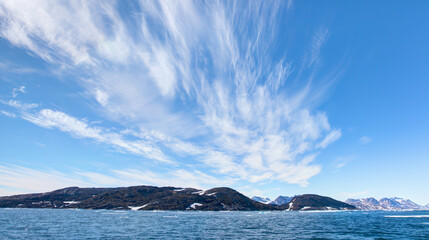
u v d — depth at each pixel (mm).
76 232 71875
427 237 67000
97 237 62469
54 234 67000
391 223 118812
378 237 66688
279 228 90875
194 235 68250
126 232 73438
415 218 168000
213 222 117500
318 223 118500
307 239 62312
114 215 173875
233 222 119375
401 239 63031
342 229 88188
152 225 97375
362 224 112000
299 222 125125
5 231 72188
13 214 169750
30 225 90438
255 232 77188
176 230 80438
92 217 146375
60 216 153125
